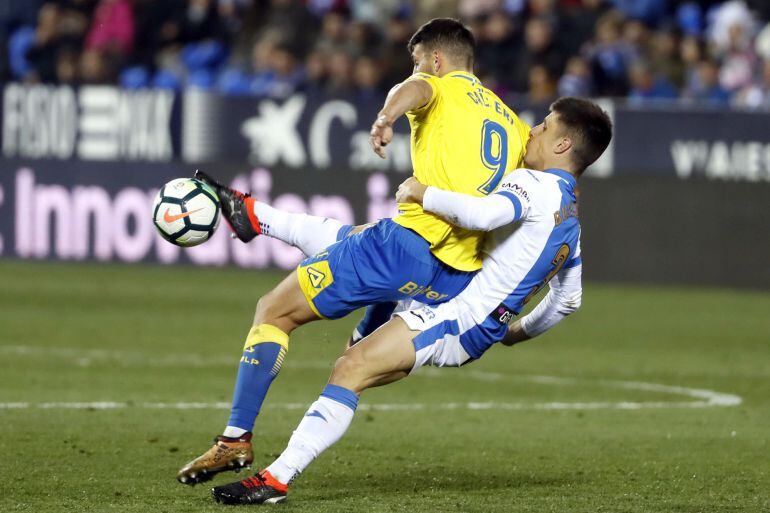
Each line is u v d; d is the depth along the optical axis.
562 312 23.38
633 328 50.25
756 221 60.97
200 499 21.44
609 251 62.19
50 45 76.00
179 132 63.81
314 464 25.03
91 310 51.19
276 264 63.59
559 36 69.19
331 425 20.92
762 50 70.81
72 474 23.48
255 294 56.47
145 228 64.31
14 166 65.00
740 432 29.88
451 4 74.19
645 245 61.91
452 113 21.84
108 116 64.25
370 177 62.41
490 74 68.56
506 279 21.48
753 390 37.09
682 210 61.50
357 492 22.36
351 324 50.69
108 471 23.83
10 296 54.25
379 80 68.25
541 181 21.48
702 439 28.80
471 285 21.72
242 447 21.59
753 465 25.73
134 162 64.12
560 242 21.64
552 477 24.20
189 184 23.00
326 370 39.31
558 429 29.91
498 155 22.11
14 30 80.69
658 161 61.56
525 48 68.69
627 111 61.50
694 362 42.50
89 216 64.62
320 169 62.91
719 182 61.16
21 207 65.06
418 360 21.23
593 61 67.06
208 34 76.44
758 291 61.16
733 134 60.91
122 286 58.06
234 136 63.59
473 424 30.41
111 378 36.28
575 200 22.05
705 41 72.00
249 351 21.80
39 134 64.75
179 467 24.36
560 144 22.02
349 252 21.81
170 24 76.25
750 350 45.44
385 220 21.98
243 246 63.94
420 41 22.89
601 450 27.23
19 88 64.81
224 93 63.47
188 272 63.19
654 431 29.84
